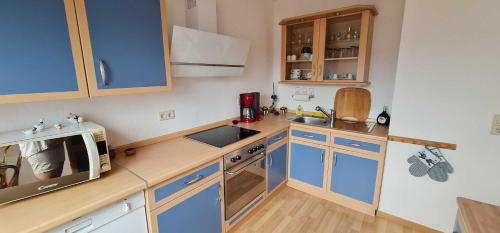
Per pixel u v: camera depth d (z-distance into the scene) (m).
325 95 2.77
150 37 1.42
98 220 1.07
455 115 1.65
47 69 1.04
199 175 1.52
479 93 1.55
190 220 1.51
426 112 1.75
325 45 2.43
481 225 0.87
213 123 2.39
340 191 2.29
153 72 1.47
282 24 2.62
